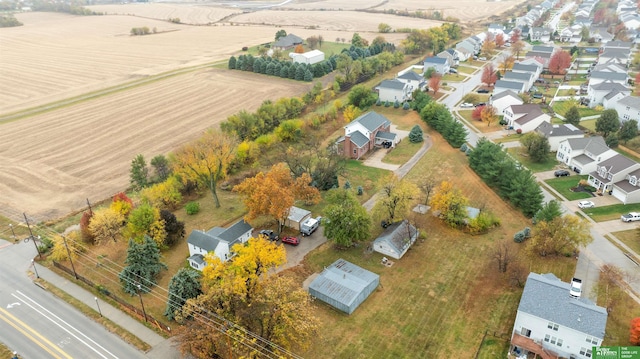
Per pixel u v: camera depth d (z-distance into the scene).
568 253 68.88
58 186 97.31
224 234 71.75
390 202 77.44
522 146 111.69
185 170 89.19
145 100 154.62
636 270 66.00
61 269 69.75
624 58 172.38
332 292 61.06
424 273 67.31
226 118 135.88
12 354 53.81
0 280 67.44
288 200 72.19
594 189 90.44
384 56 187.12
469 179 97.31
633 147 105.94
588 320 50.03
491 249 72.38
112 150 115.56
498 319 57.84
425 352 53.16
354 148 108.25
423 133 123.81
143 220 71.62
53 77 185.25
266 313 50.56
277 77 179.00
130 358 53.16
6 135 125.69
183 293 57.69
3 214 86.12
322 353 53.06
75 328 57.97
